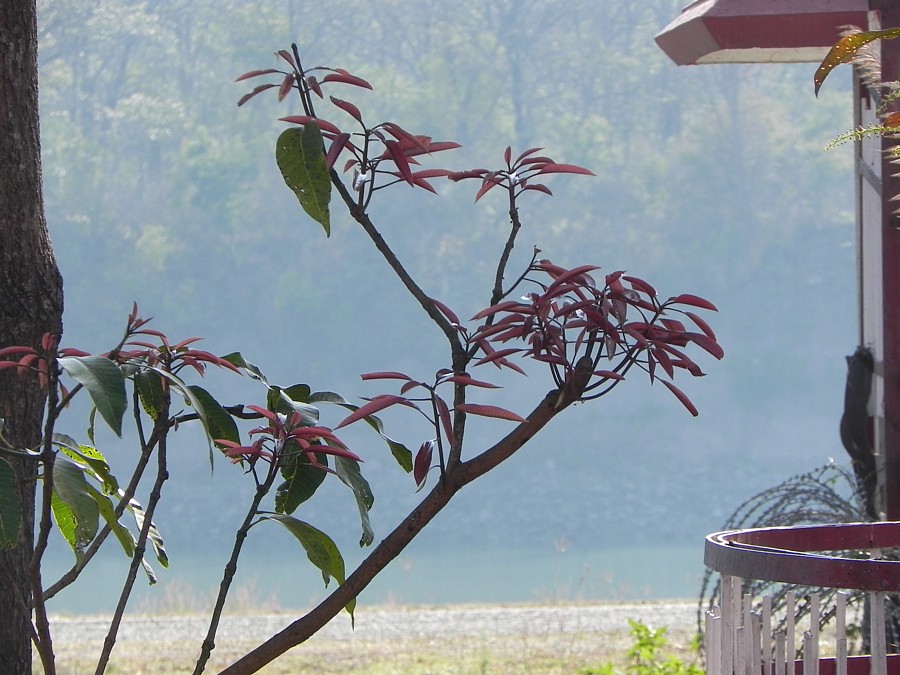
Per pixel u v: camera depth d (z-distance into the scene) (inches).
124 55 2343.8
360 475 91.9
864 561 76.3
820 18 195.0
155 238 2190.0
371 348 2166.6
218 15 2367.1
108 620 414.6
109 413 75.7
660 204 2299.5
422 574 1031.6
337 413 1993.1
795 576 78.7
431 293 2177.7
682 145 2345.0
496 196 2228.1
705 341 79.4
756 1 197.3
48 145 2231.8
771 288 2241.6
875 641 76.5
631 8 2449.6
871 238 196.5
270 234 2226.9
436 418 80.0
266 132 2283.5
